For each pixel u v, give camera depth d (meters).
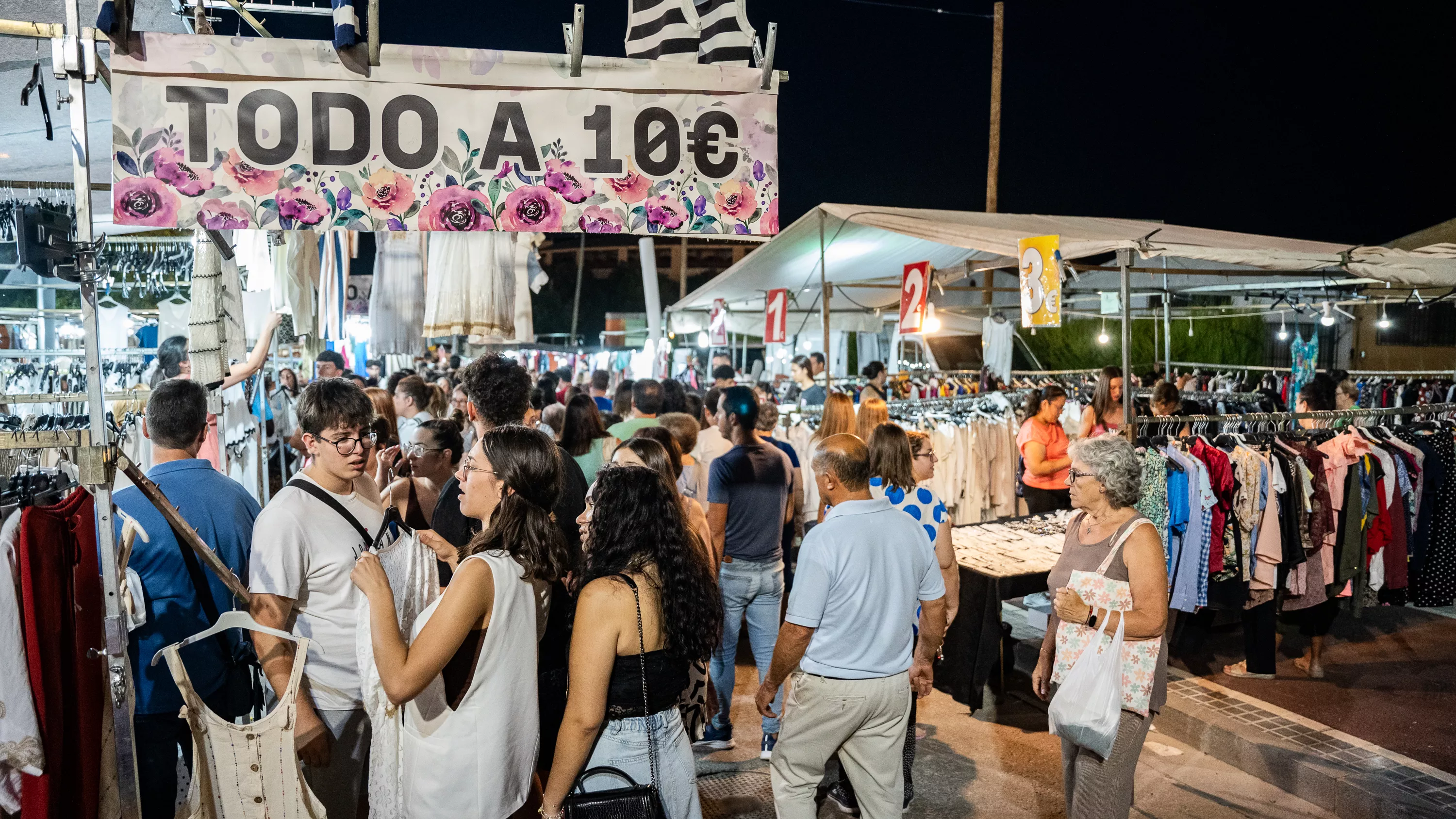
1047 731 5.20
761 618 4.80
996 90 16.02
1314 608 5.61
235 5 3.93
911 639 3.21
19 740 2.05
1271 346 16.22
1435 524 5.99
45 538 2.15
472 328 5.37
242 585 2.80
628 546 2.66
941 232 6.54
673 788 2.64
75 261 2.37
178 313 5.89
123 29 2.44
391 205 2.65
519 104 2.73
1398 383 12.16
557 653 2.98
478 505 2.65
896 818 3.17
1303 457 5.45
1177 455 5.06
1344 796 4.15
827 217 7.58
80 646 2.28
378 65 2.63
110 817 2.35
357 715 2.94
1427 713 4.99
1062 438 7.28
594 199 2.79
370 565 2.44
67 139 4.75
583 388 10.79
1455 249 6.36
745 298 13.24
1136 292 10.09
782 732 3.20
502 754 2.48
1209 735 4.86
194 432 3.06
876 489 4.01
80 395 2.68
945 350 17.61
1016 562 5.55
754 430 4.85
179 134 2.51
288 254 5.93
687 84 2.85
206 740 2.38
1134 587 3.14
